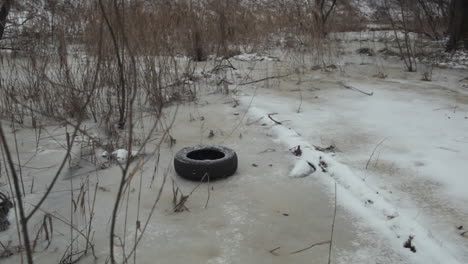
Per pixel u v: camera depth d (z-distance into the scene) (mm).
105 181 3219
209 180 3234
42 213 2730
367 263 2242
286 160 3641
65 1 5586
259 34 10102
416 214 2723
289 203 2883
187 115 5043
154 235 2494
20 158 3684
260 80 6848
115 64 4848
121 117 4500
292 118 4812
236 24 9781
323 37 10281
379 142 4016
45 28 5328
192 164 3201
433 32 11688
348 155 3701
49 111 4852
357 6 16266
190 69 6922
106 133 4328
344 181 3150
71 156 3729
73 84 5039
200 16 8602
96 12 5270
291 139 4043
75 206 2664
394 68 8391
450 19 10352
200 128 4555
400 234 2473
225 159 3268
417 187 3094
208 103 5586
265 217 2701
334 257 2293
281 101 5648
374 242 2422
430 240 2373
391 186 3115
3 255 2291
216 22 9141
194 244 2406
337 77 7426
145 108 5273
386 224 2582
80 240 2439
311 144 3963
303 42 9758
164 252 2334
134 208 2803
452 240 2441
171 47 6180
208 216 2719
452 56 9148
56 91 4879
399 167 3438
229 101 5656
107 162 3588
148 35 5449
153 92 5297
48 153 3822
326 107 5328
